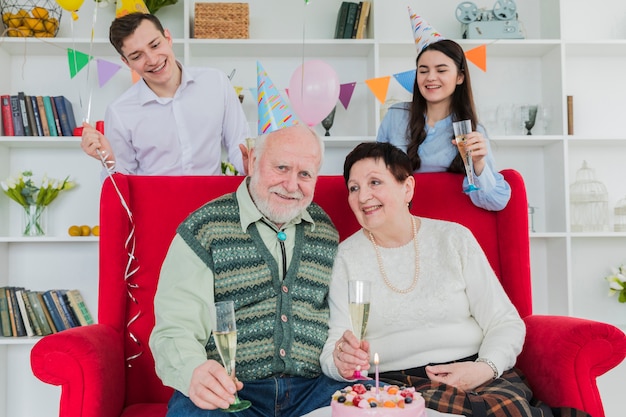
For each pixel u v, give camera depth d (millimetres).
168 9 3725
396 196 1836
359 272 1869
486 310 1833
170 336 1661
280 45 3559
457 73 2379
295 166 1752
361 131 3787
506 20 3609
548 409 1699
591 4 3818
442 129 2404
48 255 3697
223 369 1467
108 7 3699
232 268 1756
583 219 3727
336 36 3627
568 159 3764
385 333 1848
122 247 2037
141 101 2688
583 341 1743
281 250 1810
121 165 2727
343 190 2152
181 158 2715
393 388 1349
